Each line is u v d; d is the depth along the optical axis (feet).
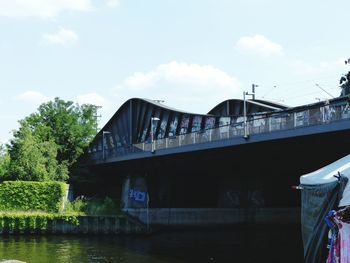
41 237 193.47
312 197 58.95
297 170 192.85
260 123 143.23
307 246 59.41
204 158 183.83
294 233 211.20
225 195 238.48
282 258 136.36
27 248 157.79
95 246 165.27
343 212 49.39
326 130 119.75
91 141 309.42
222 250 155.22
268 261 130.93
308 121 125.70
